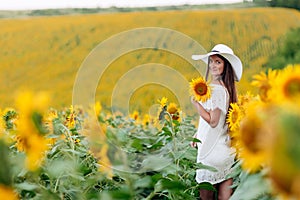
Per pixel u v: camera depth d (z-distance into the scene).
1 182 1.16
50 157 1.88
